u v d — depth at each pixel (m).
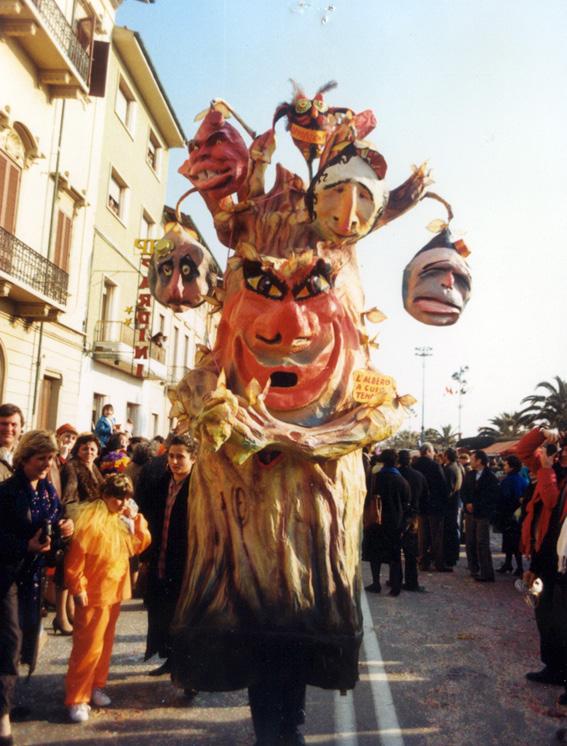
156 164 22.84
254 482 3.13
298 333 3.12
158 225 23.23
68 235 15.53
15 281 12.24
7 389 13.15
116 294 18.81
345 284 3.46
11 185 12.80
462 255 3.53
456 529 9.76
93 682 3.88
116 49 18.16
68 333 15.81
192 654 3.04
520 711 3.96
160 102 21.14
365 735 3.57
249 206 3.47
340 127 3.22
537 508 4.69
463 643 5.48
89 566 3.79
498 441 22.77
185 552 4.09
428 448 9.54
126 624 5.78
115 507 3.93
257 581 3.04
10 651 3.30
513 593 7.76
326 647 2.97
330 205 3.15
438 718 3.83
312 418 3.19
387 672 4.66
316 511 3.12
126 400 20.30
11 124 12.56
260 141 3.50
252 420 3.00
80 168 15.98
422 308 3.41
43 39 12.81
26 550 3.46
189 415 3.16
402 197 3.52
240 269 3.36
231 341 3.28
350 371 3.29
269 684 2.99
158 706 3.89
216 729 3.57
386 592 7.71
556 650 4.45
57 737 3.45
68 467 5.45
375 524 7.55
